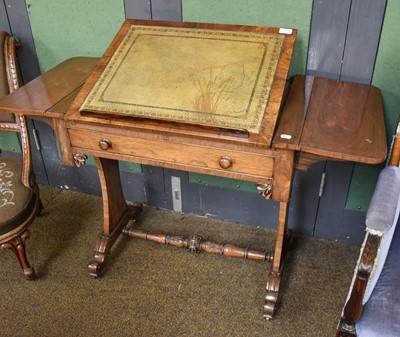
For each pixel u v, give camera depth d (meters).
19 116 1.82
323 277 1.89
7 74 1.85
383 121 1.39
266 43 1.51
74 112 1.47
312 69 1.70
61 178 2.43
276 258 1.71
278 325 1.69
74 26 1.91
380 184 1.20
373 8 1.52
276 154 1.34
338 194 1.93
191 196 2.20
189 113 1.39
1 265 1.98
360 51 1.61
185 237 1.98
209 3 1.69
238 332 1.67
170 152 1.47
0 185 1.76
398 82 1.62
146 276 1.91
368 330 1.14
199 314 1.74
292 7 1.61
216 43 1.54
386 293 1.19
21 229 1.74
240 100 1.39
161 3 1.75
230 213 2.18
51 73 1.77
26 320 1.73
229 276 1.91
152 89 1.47
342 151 1.23
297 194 1.99
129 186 2.28
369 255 1.04
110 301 1.80
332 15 1.58
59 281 1.90
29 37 1.99
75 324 1.71
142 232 2.02
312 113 1.43
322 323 1.69
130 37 1.63
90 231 2.17
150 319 1.72
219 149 1.40
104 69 1.55
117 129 1.48
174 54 1.55
